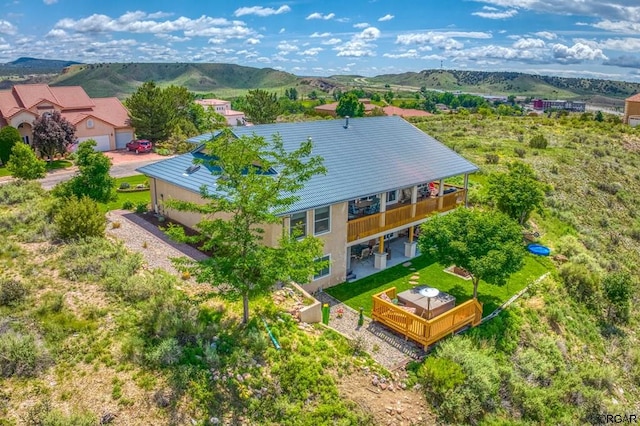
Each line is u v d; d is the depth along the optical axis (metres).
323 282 21.33
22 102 49.84
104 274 17.02
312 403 13.29
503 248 18.62
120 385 12.05
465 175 28.41
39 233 20.06
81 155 24.66
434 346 17.11
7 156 41.41
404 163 25.72
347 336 16.98
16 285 15.05
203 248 14.09
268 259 13.95
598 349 20.36
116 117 55.06
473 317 18.58
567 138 59.28
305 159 22.55
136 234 23.02
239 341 14.35
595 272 24.98
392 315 17.88
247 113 68.19
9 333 12.97
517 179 28.84
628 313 23.09
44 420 10.58
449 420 14.14
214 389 12.59
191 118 60.31
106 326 14.10
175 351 13.13
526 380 16.61
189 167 24.19
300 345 15.06
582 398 16.56
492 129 63.72
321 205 19.84
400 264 24.39
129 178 37.88
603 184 43.56
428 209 25.62
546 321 20.47
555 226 32.12
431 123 67.94
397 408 14.06
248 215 14.04
